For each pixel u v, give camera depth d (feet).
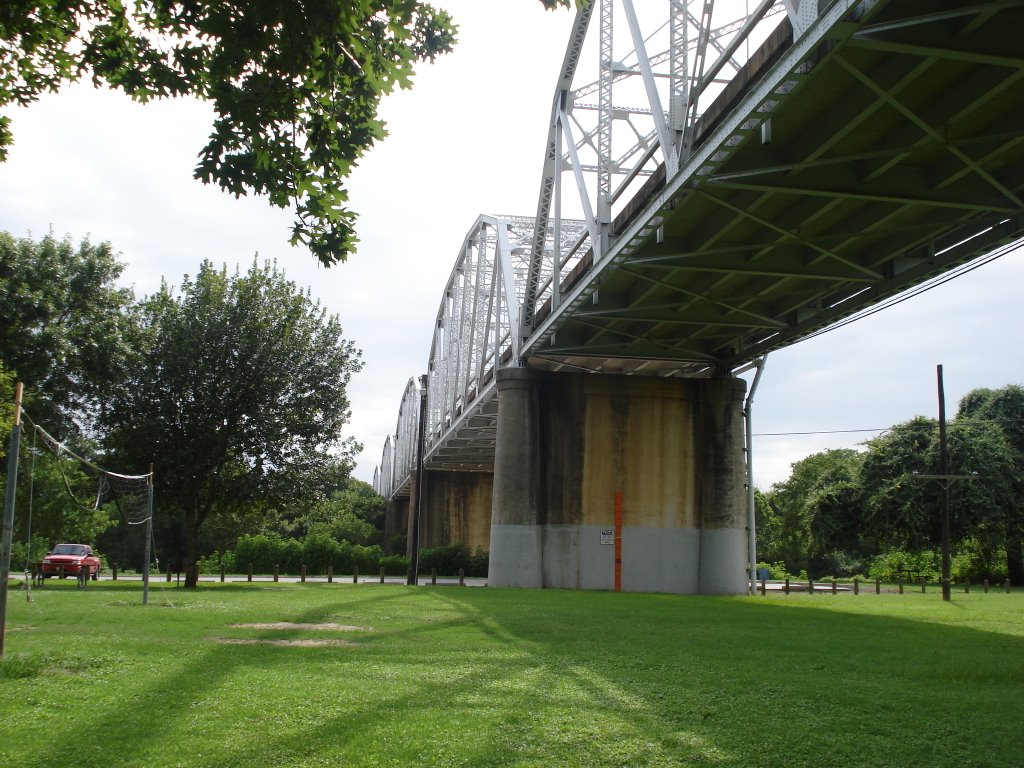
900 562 224.12
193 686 32.99
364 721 27.43
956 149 60.39
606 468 128.77
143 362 125.90
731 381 131.54
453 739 25.36
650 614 76.07
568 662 42.27
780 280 96.32
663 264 89.61
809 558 290.15
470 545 275.80
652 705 31.12
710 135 63.10
